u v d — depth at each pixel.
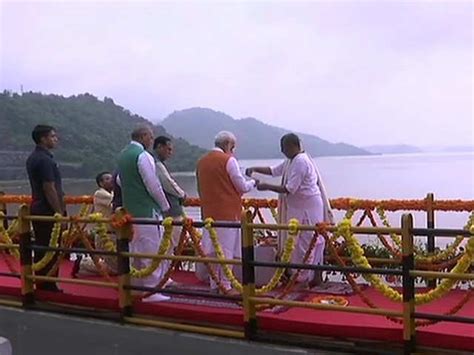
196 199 7.88
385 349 4.55
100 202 8.18
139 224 5.94
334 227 4.79
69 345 6.15
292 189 6.18
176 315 5.60
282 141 6.44
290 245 5.11
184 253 6.88
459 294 6.09
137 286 5.80
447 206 6.59
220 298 5.27
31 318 6.40
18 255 7.16
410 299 4.39
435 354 4.35
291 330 4.97
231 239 6.14
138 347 5.69
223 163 6.13
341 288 6.34
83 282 6.14
